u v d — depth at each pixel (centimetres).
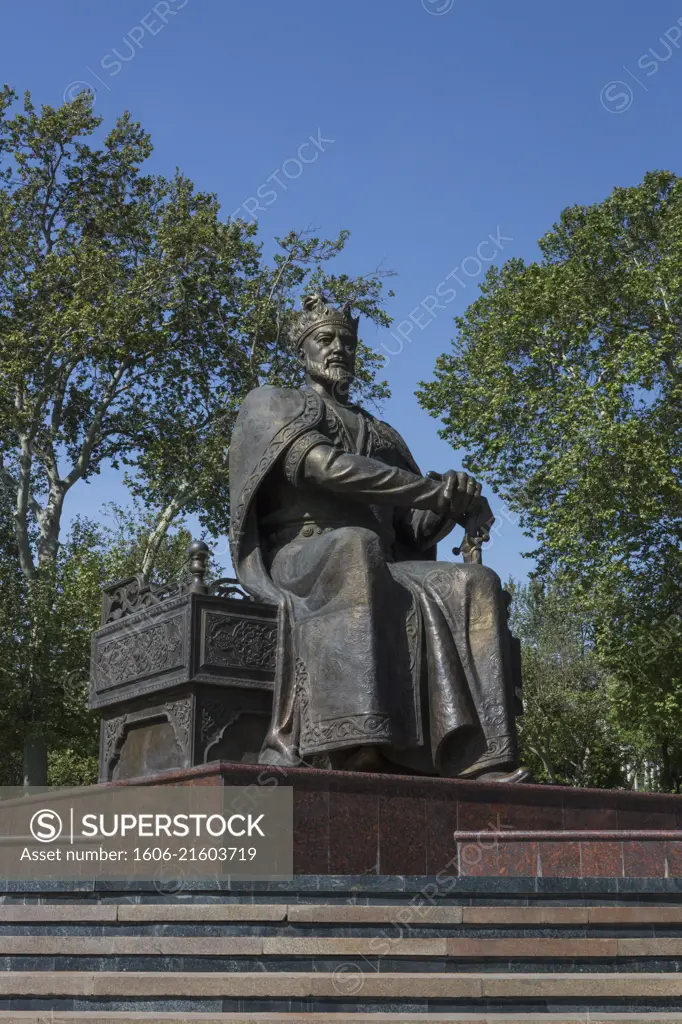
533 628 3778
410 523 870
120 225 2522
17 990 484
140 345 2319
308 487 802
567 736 3762
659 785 3678
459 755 721
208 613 723
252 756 728
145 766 757
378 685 688
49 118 2406
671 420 2320
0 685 2252
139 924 539
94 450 2677
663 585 2259
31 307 2377
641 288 2342
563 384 2367
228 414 2403
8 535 2553
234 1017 440
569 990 468
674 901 588
